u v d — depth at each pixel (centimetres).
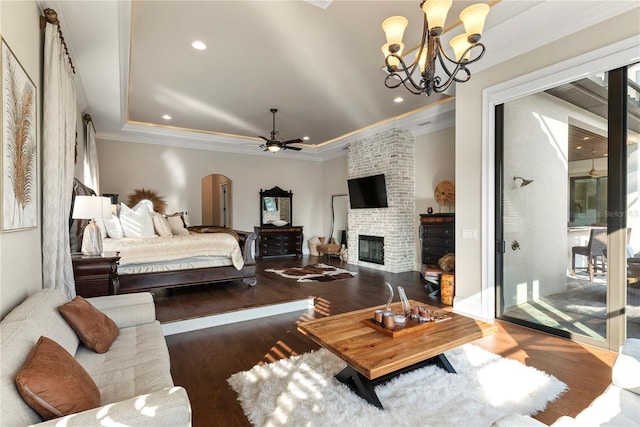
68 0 244
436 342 201
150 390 150
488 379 223
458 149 381
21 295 187
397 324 224
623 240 265
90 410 110
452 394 205
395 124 635
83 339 182
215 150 795
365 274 619
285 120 639
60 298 192
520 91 321
